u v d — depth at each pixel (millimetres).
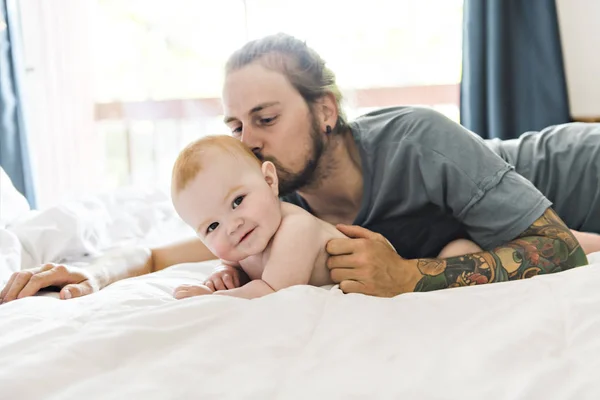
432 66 2391
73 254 1284
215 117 2588
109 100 2676
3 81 2500
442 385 505
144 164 2672
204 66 2570
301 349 593
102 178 2748
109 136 2688
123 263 1131
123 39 2621
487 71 2199
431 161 993
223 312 660
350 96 1407
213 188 843
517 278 881
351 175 1086
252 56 983
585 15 2184
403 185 1045
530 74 2188
